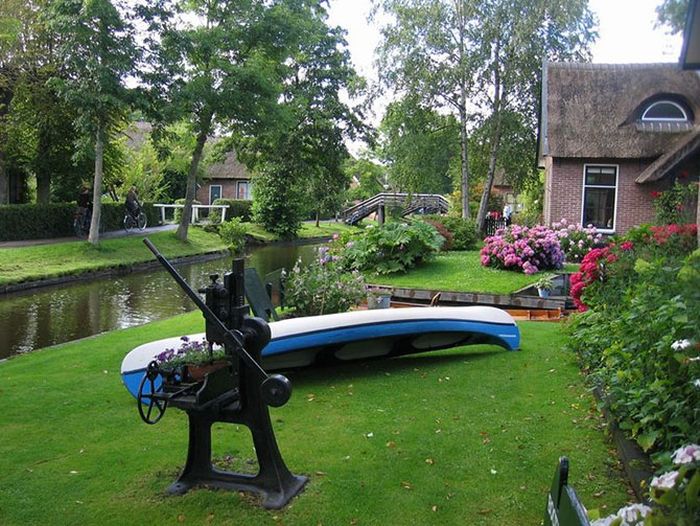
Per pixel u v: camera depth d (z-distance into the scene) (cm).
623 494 349
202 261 2316
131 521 331
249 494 354
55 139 2383
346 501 350
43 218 2245
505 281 1215
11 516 336
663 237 884
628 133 1803
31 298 1437
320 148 3262
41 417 495
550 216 1862
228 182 4759
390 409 509
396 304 1097
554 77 1942
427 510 342
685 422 338
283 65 2703
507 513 338
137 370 509
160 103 2089
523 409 503
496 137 2314
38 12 2114
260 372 334
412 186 2402
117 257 1997
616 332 502
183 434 457
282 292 835
